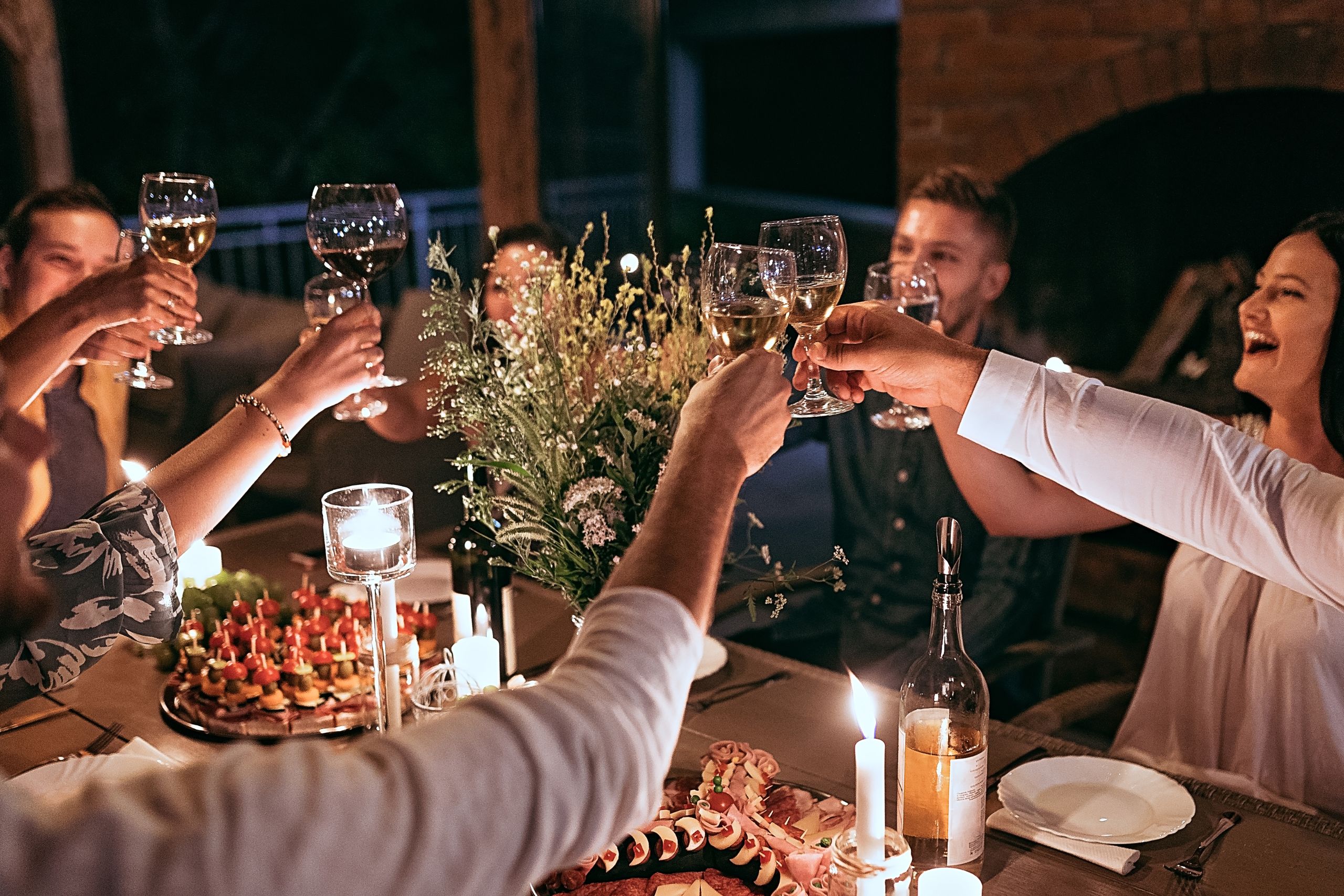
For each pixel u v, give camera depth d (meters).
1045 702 1.89
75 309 1.54
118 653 1.81
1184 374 3.06
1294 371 1.89
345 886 0.58
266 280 6.83
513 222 4.87
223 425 1.39
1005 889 1.17
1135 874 1.20
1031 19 3.26
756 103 7.77
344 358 1.40
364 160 9.42
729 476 0.83
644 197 5.42
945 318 2.44
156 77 8.82
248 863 0.56
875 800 1.01
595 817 0.66
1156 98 3.05
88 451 2.35
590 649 0.72
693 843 1.20
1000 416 1.27
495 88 4.77
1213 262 3.06
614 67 5.34
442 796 0.61
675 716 0.72
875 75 6.87
